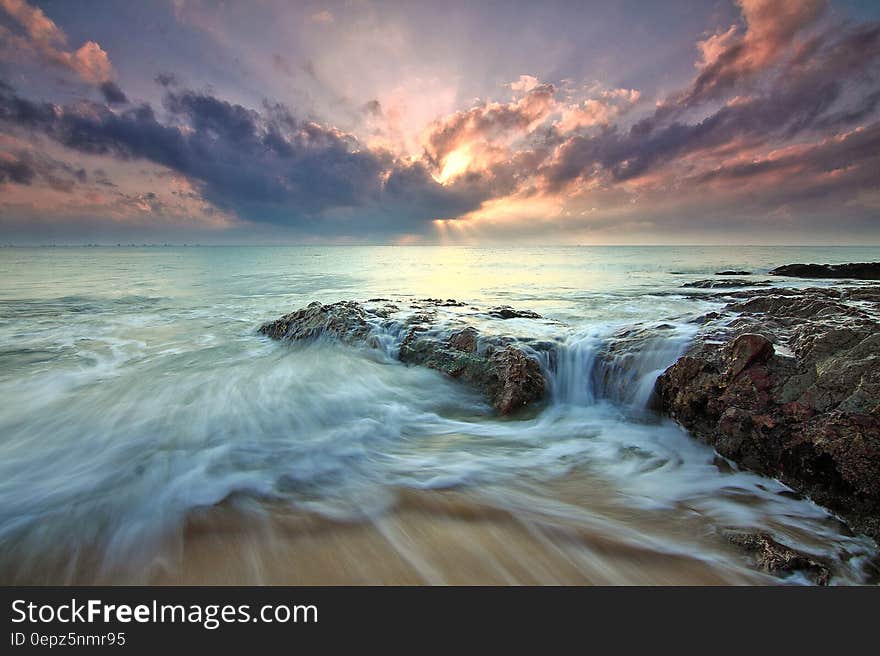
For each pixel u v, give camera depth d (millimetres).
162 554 3174
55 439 5094
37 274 34688
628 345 6730
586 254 88750
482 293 18984
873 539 3338
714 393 5117
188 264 52156
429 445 5172
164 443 5027
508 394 6254
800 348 5129
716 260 53594
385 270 40281
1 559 3098
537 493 4078
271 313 15008
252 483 4156
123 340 10750
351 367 7746
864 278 23938
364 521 3586
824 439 3883
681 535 3443
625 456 4867
